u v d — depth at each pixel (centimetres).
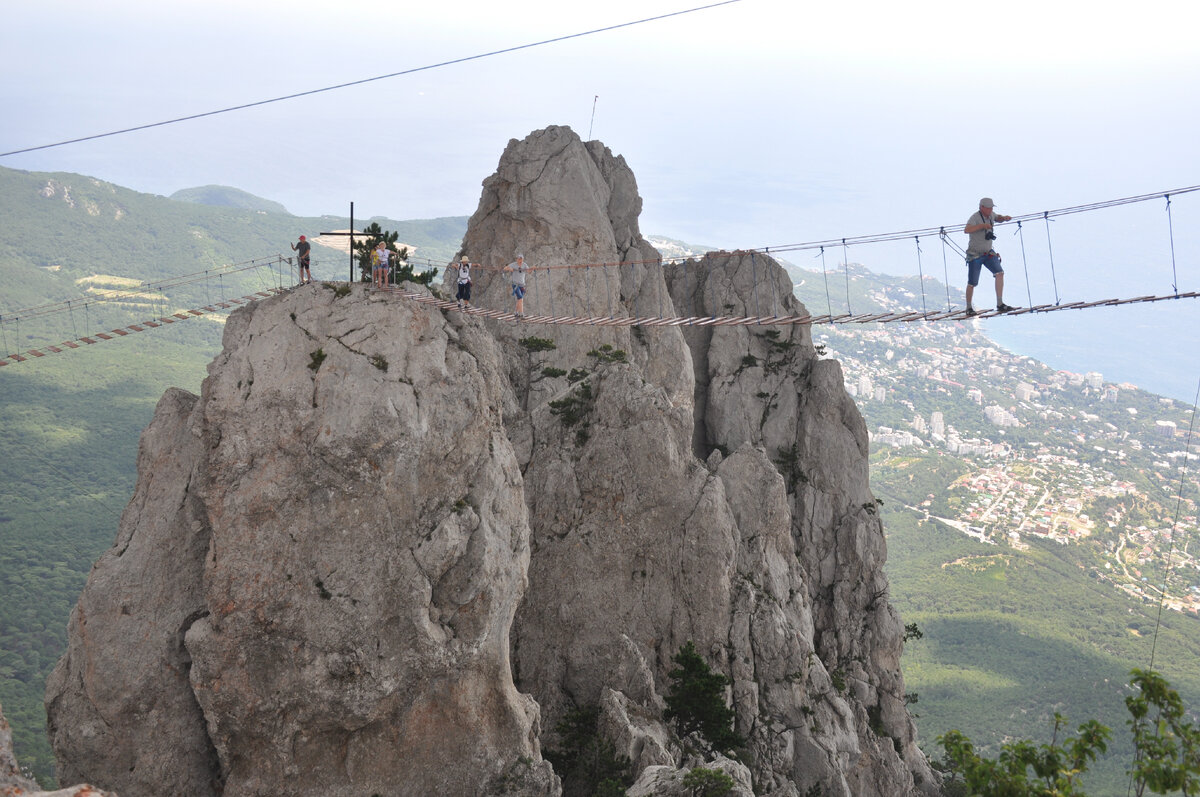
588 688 6600
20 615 15400
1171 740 2620
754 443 8931
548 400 7556
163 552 4803
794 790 6575
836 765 6812
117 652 4666
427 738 4859
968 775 2784
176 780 4694
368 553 4722
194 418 4872
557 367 8062
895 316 3675
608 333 8288
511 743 5047
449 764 4894
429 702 4856
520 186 8625
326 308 5041
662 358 8512
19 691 13262
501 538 5116
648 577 6862
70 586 16950
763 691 6894
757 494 7612
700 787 4728
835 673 8031
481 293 8444
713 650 6762
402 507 4778
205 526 4850
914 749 8269
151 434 4972
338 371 4838
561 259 8431
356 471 4712
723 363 9206
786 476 8850
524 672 6694
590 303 8356
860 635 8288
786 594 7519
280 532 4691
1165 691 2658
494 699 5059
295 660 4628
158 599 4759
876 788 7656
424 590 4747
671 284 9556
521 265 5394
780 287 9400
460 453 4981
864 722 7806
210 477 4750
